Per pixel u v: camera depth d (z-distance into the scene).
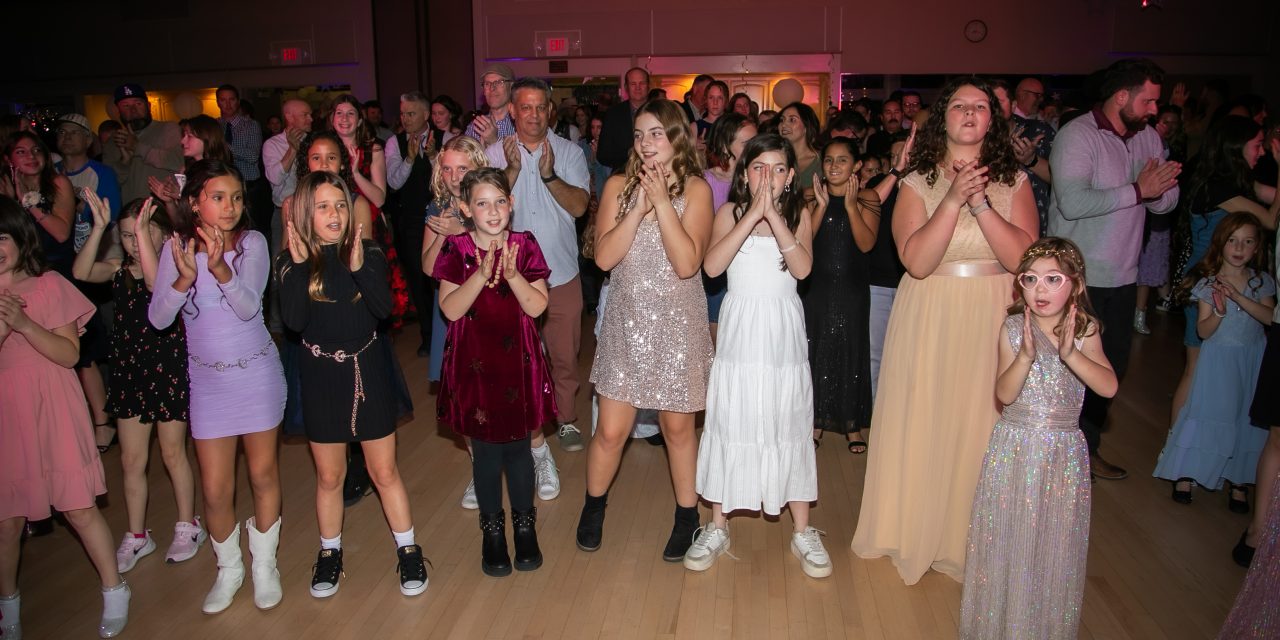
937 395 3.01
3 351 2.70
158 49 11.23
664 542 3.43
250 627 2.86
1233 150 3.96
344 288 2.80
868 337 4.29
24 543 3.50
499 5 10.21
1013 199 2.88
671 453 3.23
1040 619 2.50
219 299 2.79
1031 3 9.52
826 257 4.18
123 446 3.21
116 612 2.84
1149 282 6.69
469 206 2.86
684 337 3.04
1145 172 3.49
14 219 2.69
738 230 2.87
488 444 3.07
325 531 3.04
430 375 4.33
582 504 3.79
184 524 3.32
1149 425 4.78
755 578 3.14
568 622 2.87
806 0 9.72
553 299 4.10
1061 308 2.38
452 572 3.21
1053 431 2.45
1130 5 9.45
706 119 6.13
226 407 2.80
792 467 3.11
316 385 2.85
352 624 2.87
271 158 4.75
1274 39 9.42
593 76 10.17
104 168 4.75
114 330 3.13
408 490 3.95
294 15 10.85
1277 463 3.10
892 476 3.16
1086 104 4.71
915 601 2.99
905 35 9.70
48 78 11.58
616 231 2.95
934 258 2.84
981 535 2.58
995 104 2.85
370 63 10.79
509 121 4.23
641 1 9.95
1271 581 2.45
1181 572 3.18
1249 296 3.62
